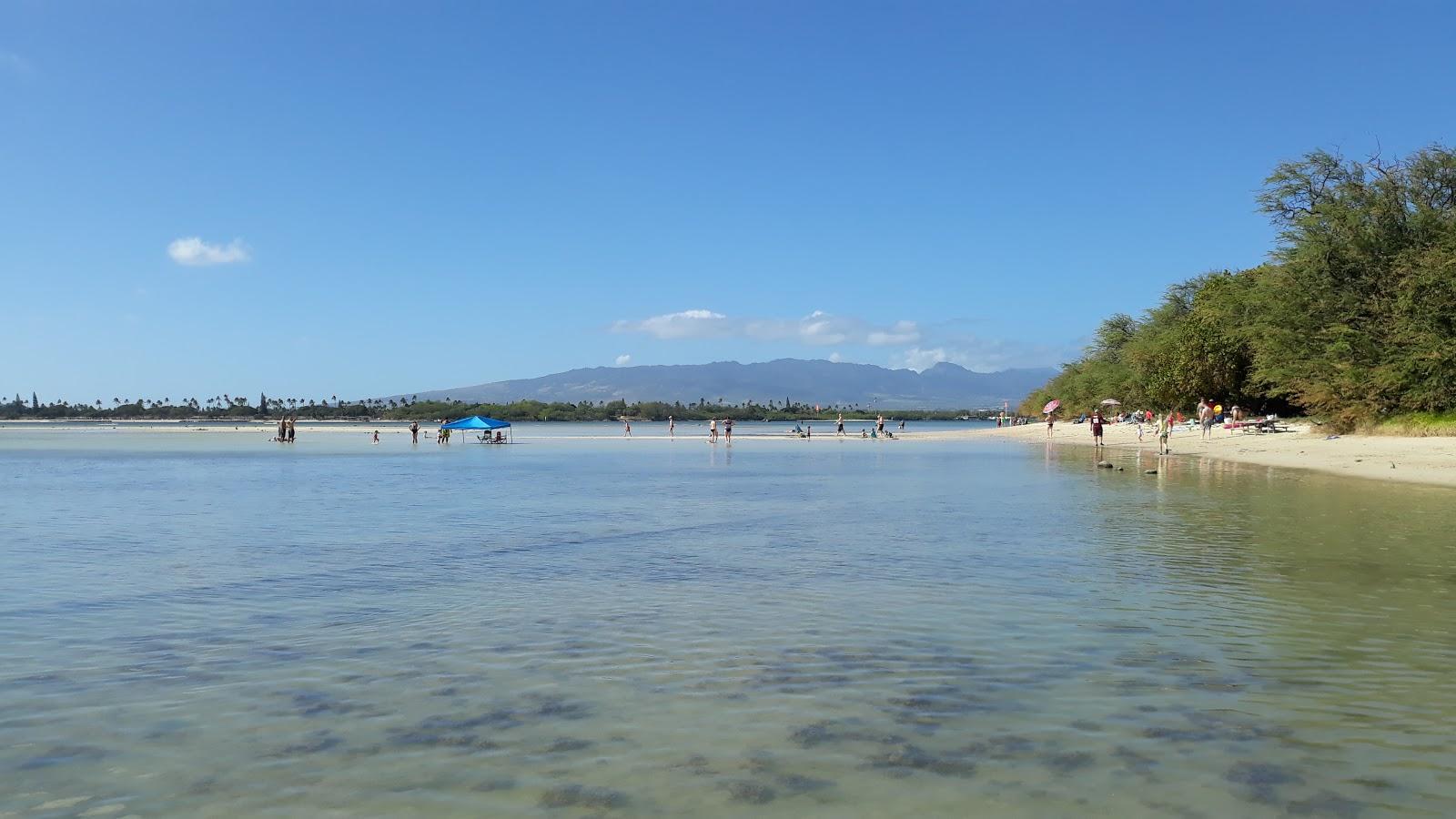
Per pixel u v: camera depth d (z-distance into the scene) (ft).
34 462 188.34
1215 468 136.56
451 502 93.76
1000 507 84.02
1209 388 252.62
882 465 164.14
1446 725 24.98
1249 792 20.79
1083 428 348.38
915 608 40.19
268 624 38.34
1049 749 23.47
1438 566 49.08
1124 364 353.51
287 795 21.11
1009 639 34.60
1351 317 175.01
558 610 40.65
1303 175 188.14
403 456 219.00
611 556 56.29
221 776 22.24
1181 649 32.91
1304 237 185.06
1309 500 84.17
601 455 219.20
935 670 30.71
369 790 21.34
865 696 27.96
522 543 62.28
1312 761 22.56
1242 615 38.04
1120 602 40.98
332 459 204.44
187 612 40.70
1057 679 29.50
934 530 67.77
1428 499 84.48
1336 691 27.99
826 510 83.66
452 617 39.40
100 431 569.64
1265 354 194.49
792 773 22.11
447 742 24.38
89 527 72.90
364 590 45.73
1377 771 21.91
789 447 270.46
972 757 22.98
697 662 31.89
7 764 23.06
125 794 21.24
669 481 124.57
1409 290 161.38
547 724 25.68
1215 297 253.24
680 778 21.84
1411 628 35.65
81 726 25.84
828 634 35.63
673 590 45.03
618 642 34.88
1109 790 20.94
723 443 306.14
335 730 25.40
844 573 49.16
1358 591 42.78
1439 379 156.35
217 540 64.80
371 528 71.67
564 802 20.58
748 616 38.96
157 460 196.24
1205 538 60.90
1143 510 79.51
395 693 28.66
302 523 75.00
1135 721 25.54
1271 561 51.34
